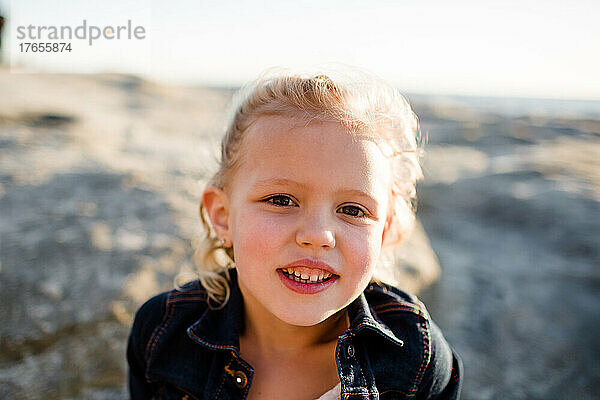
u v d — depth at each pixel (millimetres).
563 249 4676
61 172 3920
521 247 4793
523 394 2793
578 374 2992
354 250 1015
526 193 5980
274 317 1147
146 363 1335
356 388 1115
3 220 2963
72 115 6121
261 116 1075
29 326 2250
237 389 1163
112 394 2174
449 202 6051
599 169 7164
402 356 1189
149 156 4840
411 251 3191
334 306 1024
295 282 1012
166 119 7859
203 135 6648
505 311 3520
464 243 4883
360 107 1065
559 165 7324
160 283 2615
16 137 4801
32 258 2611
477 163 7855
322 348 1180
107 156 4594
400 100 1256
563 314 3584
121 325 2359
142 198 3578
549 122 15078
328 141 1004
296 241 995
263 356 1184
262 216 1024
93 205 3354
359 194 1011
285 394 1145
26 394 2051
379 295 1298
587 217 5152
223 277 1311
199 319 1271
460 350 3047
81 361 2211
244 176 1086
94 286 2500
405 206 1335
